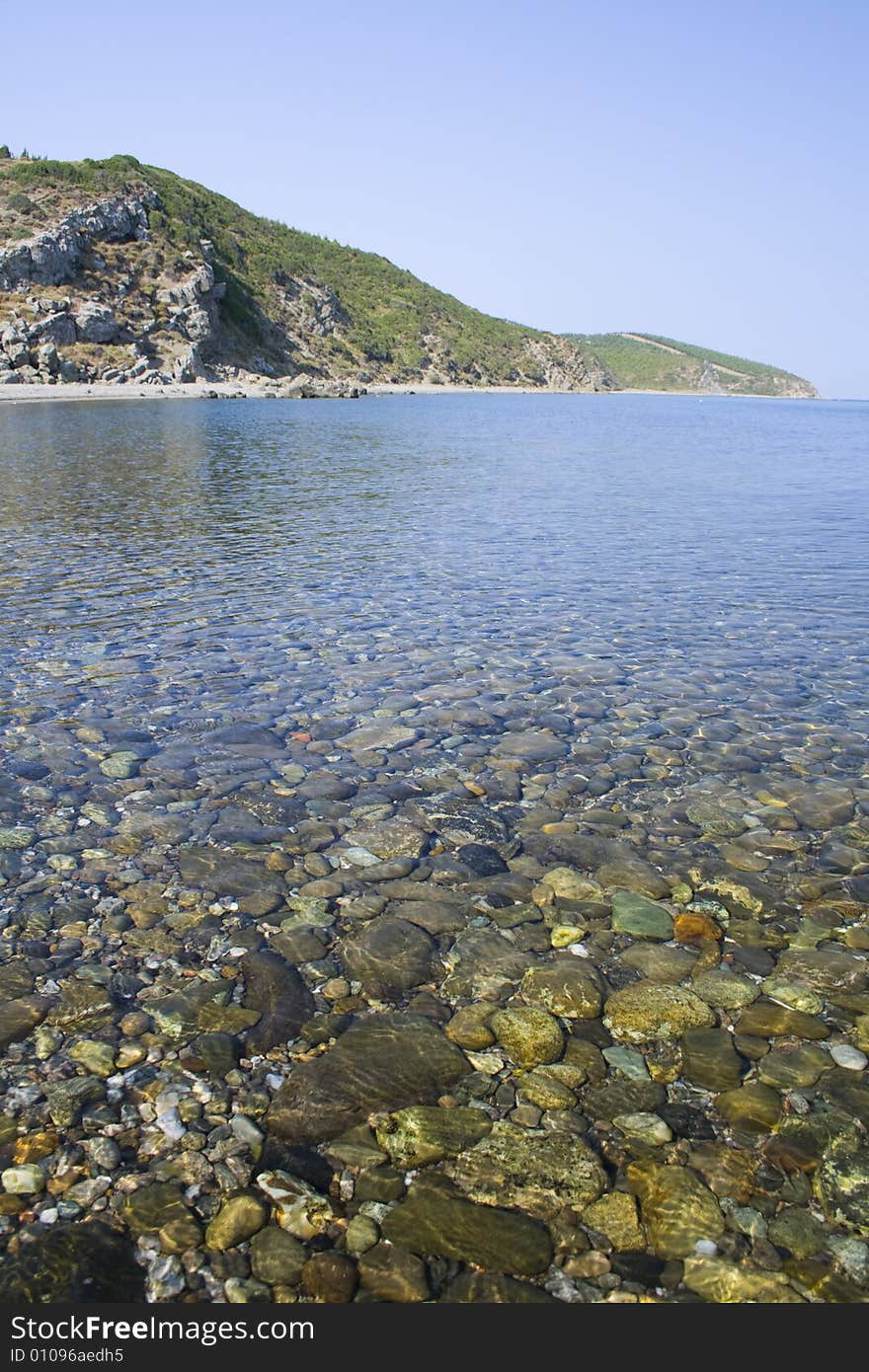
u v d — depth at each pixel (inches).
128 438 505.0
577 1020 65.9
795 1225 50.7
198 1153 54.0
